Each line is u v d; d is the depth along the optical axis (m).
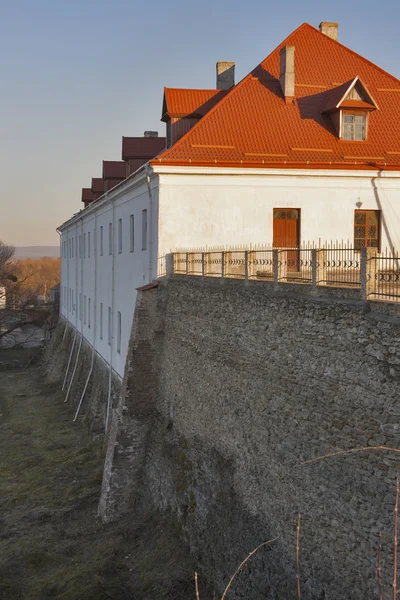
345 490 10.09
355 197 22.25
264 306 13.09
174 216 21.23
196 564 14.62
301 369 11.57
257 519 12.86
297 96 24.08
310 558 10.90
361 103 22.77
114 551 16.20
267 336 12.91
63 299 51.53
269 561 12.09
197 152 21.44
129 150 27.88
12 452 25.23
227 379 14.79
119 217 27.55
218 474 14.80
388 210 22.45
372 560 9.39
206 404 15.91
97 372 31.03
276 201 21.86
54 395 37.56
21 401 36.19
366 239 22.59
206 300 16.28
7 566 15.62
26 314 63.94
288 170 21.45
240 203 21.66
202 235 21.48
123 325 26.16
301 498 11.34
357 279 10.85
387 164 21.95
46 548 16.72
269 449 12.60
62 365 42.22
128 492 19.25
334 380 10.52
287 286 12.33
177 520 16.38
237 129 22.52
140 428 19.62
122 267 26.66
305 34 26.36
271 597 11.81
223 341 15.09
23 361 52.06
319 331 11.02
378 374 9.40
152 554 15.78
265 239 21.89
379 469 9.32
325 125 23.28
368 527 9.50
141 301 19.91
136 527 17.48
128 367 19.75
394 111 24.20
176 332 18.62
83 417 30.05
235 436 14.18
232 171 21.20
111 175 32.72
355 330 9.96
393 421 9.05
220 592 13.37
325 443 10.71
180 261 20.00
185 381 17.48
